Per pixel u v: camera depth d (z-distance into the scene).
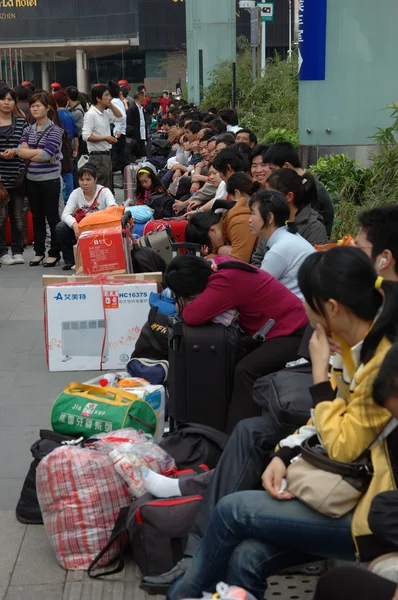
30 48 54.56
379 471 3.11
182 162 15.35
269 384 4.21
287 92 19.03
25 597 4.09
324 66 10.42
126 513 4.27
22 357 7.88
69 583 4.21
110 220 7.97
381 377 2.78
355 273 3.20
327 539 3.24
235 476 3.93
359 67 10.34
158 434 5.34
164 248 8.41
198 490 4.23
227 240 7.10
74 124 15.47
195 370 5.34
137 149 18.50
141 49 54.66
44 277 7.49
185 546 4.06
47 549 4.53
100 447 4.49
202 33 27.59
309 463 3.30
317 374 3.34
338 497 3.17
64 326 7.36
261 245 6.78
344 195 9.06
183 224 9.12
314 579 4.05
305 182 6.43
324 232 6.39
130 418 4.87
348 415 3.17
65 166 13.49
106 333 7.36
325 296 3.22
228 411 5.34
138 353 6.27
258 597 3.35
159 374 5.88
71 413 4.91
